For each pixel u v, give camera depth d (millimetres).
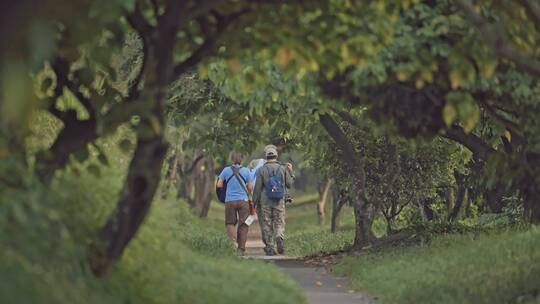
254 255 47625
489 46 19031
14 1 11586
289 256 45094
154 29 18516
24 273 12836
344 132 44125
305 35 18672
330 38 19016
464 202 57688
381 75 21719
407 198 46125
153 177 17156
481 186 49562
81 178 19766
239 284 23000
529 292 22250
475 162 49344
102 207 19625
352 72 21906
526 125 24281
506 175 23719
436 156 44812
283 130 46594
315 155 45406
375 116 23094
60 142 18547
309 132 44438
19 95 10875
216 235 48281
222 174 44000
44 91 19109
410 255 33781
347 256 38688
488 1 20359
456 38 21656
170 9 17250
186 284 20516
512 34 20031
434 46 21562
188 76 41250
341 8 19328
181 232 33562
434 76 21938
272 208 45750
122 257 18719
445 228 42625
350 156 42656
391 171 43406
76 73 19188
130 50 32406
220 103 41812
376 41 19672
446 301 22828
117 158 25859
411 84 22375
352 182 44250
